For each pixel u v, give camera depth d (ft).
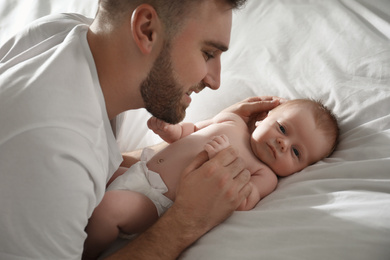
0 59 3.73
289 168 4.21
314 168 4.02
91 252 3.51
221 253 3.13
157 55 2.95
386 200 3.23
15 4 6.24
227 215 3.40
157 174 3.89
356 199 3.33
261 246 3.12
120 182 3.73
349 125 4.43
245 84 5.24
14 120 2.52
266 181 4.09
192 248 3.28
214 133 4.37
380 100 4.35
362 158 3.93
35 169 2.51
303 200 3.48
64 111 2.65
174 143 4.29
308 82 4.93
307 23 5.64
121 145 4.83
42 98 2.60
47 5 6.19
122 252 3.15
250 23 5.99
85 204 2.75
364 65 4.80
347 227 3.08
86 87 2.82
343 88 4.65
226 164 3.44
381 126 4.14
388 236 3.00
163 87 3.09
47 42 3.26
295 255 2.99
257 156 4.35
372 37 5.11
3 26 5.88
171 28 2.85
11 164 2.50
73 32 3.02
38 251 2.64
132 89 3.11
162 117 3.34
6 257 2.62
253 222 3.33
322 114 4.39
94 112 2.84
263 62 5.39
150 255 3.13
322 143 4.27
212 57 3.23
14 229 2.56
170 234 3.22
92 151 2.80
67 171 2.59
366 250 2.94
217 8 2.89
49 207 2.57
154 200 3.76
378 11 5.72
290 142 4.27
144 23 2.84
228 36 3.05
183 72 3.04
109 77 3.05
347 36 5.23
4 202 2.51
